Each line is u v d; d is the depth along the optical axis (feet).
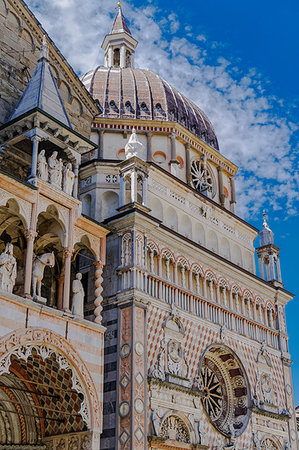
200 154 162.20
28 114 95.86
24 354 87.71
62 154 104.99
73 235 97.30
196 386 113.91
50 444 98.02
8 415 102.94
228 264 133.80
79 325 93.76
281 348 147.23
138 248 109.91
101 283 106.93
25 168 107.14
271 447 132.77
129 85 169.27
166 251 117.80
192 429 109.19
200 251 126.11
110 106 163.22
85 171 125.90
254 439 126.72
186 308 119.14
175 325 114.52
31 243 89.35
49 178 96.27
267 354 141.28
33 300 88.48
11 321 83.30
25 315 85.56
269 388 137.69
